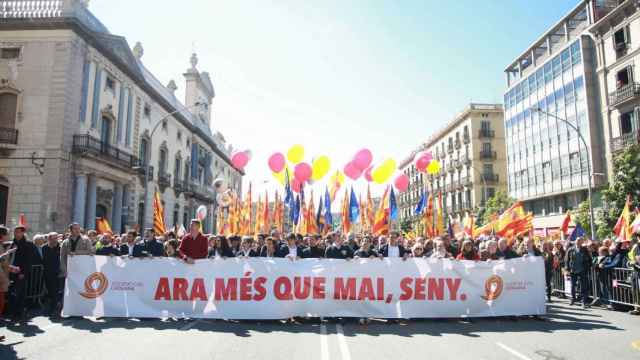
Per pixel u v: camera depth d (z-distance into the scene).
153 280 8.54
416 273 8.78
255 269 8.58
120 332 7.24
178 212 38.91
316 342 6.71
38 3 21.98
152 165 32.44
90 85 23.53
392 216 14.32
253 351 6.13
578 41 31.53
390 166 13.72
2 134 20.91
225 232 18.55
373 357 5.88
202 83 47.56
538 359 5.89
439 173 61.09
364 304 8.61
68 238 9.45
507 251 9.56
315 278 8.62
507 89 42.78
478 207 45.41
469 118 50.91
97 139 23.44
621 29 28.14
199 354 5.95
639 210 14.45
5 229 7.47
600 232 21.44
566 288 13.00
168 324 7.96
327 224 16.66
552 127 34.94
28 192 20.69
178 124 38.75
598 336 7.31
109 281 8.52
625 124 28.05
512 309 8.91
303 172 13.85
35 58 21.64
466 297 8.84
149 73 32.31
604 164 29.56
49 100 21.30
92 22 24.36
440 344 6.64
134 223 28.91
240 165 15.24
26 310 9.32
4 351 6.05
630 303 10.02
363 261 8.73
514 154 41.22
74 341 6.61
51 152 20.92
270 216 19.98
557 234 18.59
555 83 34.62
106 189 25.62
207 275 8.55
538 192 36.81
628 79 27.42
